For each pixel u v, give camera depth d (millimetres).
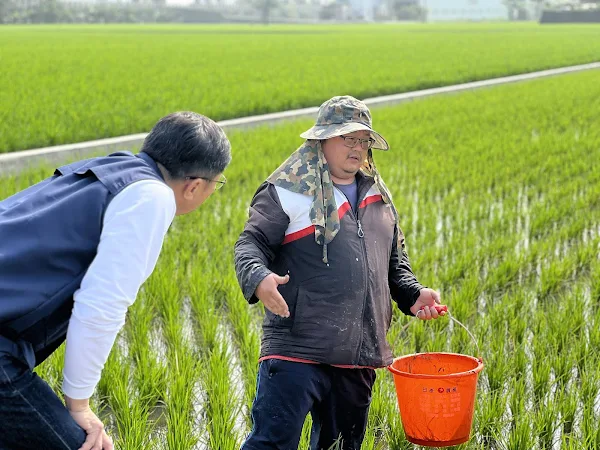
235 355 5996
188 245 8445
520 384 5047
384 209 3889
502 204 10508
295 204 3654
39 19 156875
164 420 4910
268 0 170000
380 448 4406
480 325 6164
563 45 52469
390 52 46750
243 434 4715
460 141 15672
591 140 15508
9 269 2746
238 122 18031
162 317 6762
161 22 172750
